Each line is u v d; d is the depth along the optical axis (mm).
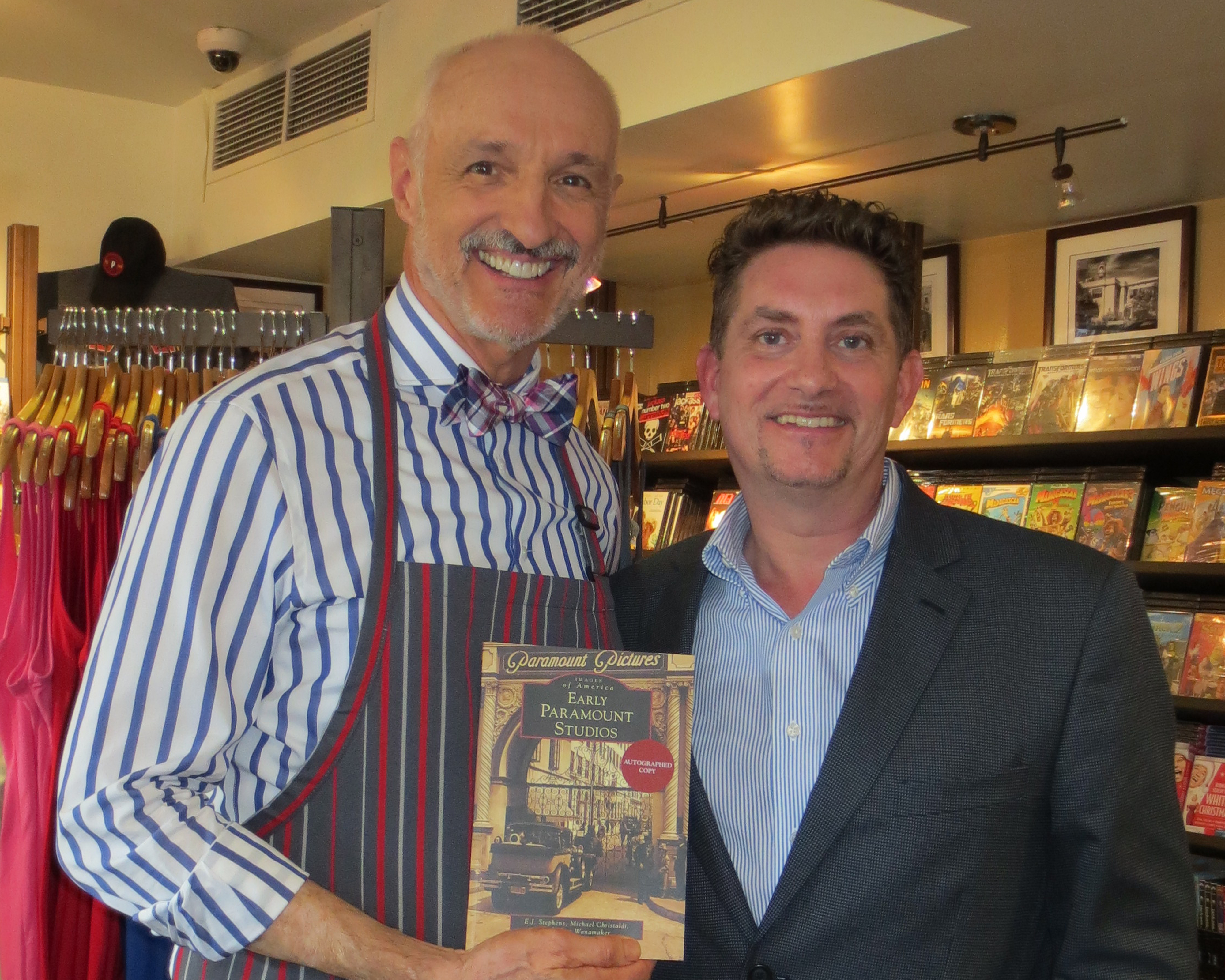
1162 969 1258
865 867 1283
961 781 1295
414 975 1153
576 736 1237
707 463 3666
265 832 1258
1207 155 3002
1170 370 2898
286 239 4758
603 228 1498
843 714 1336
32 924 1919
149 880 1165
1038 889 1341
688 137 3188
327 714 1283
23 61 4879
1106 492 3018
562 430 1533
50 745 1957
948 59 2539
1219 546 2764
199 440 1253
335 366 1399
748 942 1310
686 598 1531
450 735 1296
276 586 1283
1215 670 2783
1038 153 3025
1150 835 1299
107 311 2150
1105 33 2369
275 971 1234
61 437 1933
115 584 1245
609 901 1214
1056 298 3648
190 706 1206
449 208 1408
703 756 1421
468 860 1281
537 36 1473
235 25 4453
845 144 3182
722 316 1499
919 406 3354
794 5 2715
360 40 4336
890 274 1433
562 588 1417
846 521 1451
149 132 5387
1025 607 1360
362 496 1327
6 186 5074
